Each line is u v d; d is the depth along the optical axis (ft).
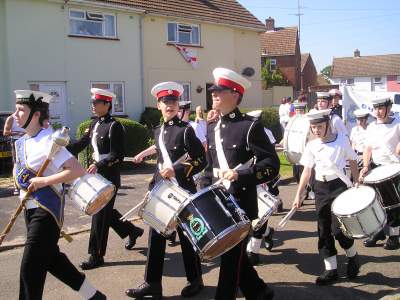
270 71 129.49
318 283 16.48
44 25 55.11
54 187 12.36
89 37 59.31
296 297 15.48
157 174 16.05
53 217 12.21
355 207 15.39
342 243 16.61
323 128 16.51
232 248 12.73
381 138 20.90
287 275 17.47
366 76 195.83
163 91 15.84
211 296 15.71
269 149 12.77
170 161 15.56
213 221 11.82
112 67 62.03
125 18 63.10
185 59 70.90
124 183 36.52
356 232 15.47
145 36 65.98
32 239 11.95
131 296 15.30
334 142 16.61
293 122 25.88
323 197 16.62
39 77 55.01
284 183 36.27
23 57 53.62
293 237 22.15
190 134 15.51
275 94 97.19
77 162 12.30
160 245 15.25
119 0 62.64
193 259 15.70
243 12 81.82
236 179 12.30
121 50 62.85
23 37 53.52
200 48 73.00
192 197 12.17
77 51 58.29
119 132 18.48
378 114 20.94
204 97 74.13
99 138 18.44
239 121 13.08
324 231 16.63
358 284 16.43
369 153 21.34
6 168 41.63
